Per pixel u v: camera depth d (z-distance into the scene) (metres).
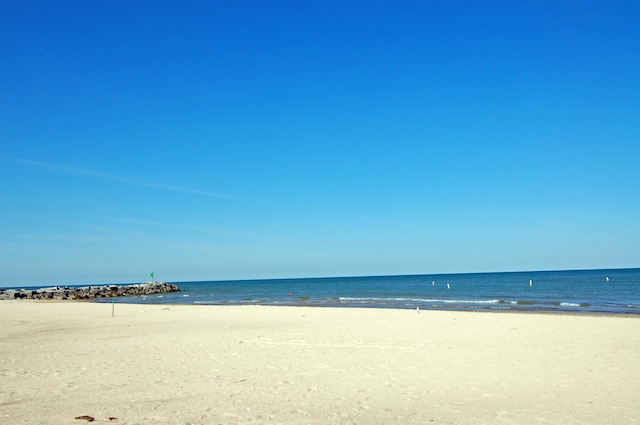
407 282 115.50
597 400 8.04
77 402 7.91
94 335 17.75
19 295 62.50
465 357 12.21
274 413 7.29
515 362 11.47
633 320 20.95
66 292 63.53
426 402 7.96
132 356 12.64
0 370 10.74
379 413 7.34
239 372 10.43
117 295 71.00
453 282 98.69
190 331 18.72
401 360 11.84
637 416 7.12
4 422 6.77
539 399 8.15
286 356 12.51
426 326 19.20
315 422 6.87
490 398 8.22
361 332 17.47
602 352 12.78
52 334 18.28
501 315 24.03
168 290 84.94
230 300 52.72
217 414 7.23
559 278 100.19
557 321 20.69
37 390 8.76
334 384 9.26
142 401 7.98
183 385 9.16
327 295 60.66
